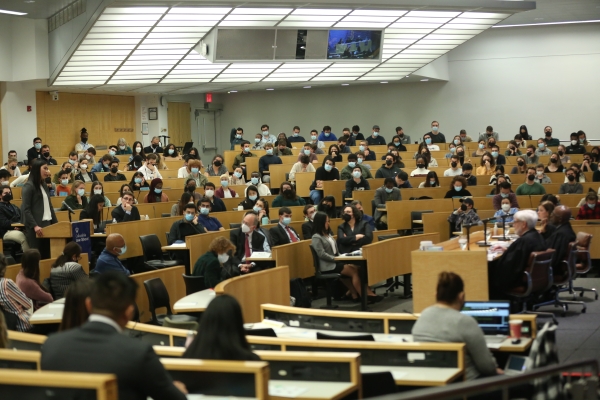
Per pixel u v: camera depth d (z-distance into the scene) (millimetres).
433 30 21562
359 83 26922
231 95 30844
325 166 16016
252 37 19953
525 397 4016
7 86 22031
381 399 2826
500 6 19719
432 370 4508
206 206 11992
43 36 21438
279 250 9906
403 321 5707
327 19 20078
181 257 11203
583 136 22156
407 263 10680
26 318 7051
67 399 2744
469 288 7430
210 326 3846
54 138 24453
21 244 11969
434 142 22391
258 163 19016
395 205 13859
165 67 21578
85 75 21281
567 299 9977
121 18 17422
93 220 12172
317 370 4027
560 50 25750
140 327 5508
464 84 27078
